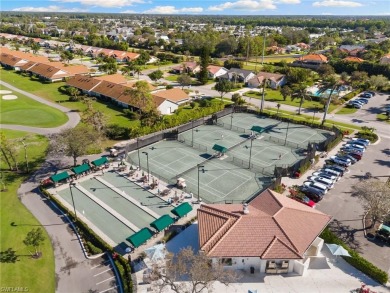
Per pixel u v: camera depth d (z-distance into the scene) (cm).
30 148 7206
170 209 5225
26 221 4906
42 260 4175
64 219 4966
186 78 12238
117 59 18462
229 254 3797
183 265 3466
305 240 3969
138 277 3897
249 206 4550
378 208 4338
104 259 4206
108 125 8181
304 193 5528
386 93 11906
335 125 8738
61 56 17012
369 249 4366
